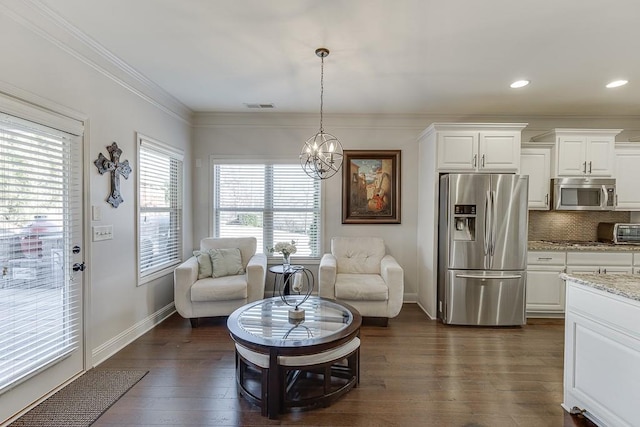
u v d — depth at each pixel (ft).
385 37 7.75
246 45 8.18
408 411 6.71
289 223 14.76
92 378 7.80
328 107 13.32
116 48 8.36
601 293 5.88
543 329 11.34
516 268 11.47
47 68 6.94
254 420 6.38
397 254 14.48
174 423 6.26
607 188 12.42
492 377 8.06
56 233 7.24
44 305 6.92
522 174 12.66
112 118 9.11
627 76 9.96
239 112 14.24
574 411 6.54
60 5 6.53
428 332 11.00
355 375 7.58
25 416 6.36
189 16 6.93
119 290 9.47
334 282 11.50
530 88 10.99
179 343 9.88
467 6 6.51
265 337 6.83
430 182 12.59
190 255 14.33
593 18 6.90
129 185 9.96
